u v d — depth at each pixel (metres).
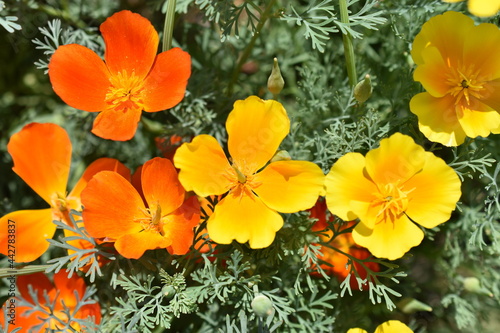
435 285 0.68
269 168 0.56
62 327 0.59
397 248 0.55
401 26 0.65
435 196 0.56
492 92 0.58
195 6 0.68
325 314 0.62
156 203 0.57
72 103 0.57
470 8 0.59
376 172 0.56
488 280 0.66
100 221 0.56
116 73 0.58
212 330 0.62
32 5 0.66
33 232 0.59
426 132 0.57
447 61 0.58
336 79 0.66
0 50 0.69
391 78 0.67
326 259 0.62
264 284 0.61
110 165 0.60
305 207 0.55
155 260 0.59
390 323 0.58
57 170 0.60
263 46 0.70
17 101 0.70
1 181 0.69
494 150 0.65
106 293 0.61
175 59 0.57
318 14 0.68
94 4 0.68
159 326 0.62
